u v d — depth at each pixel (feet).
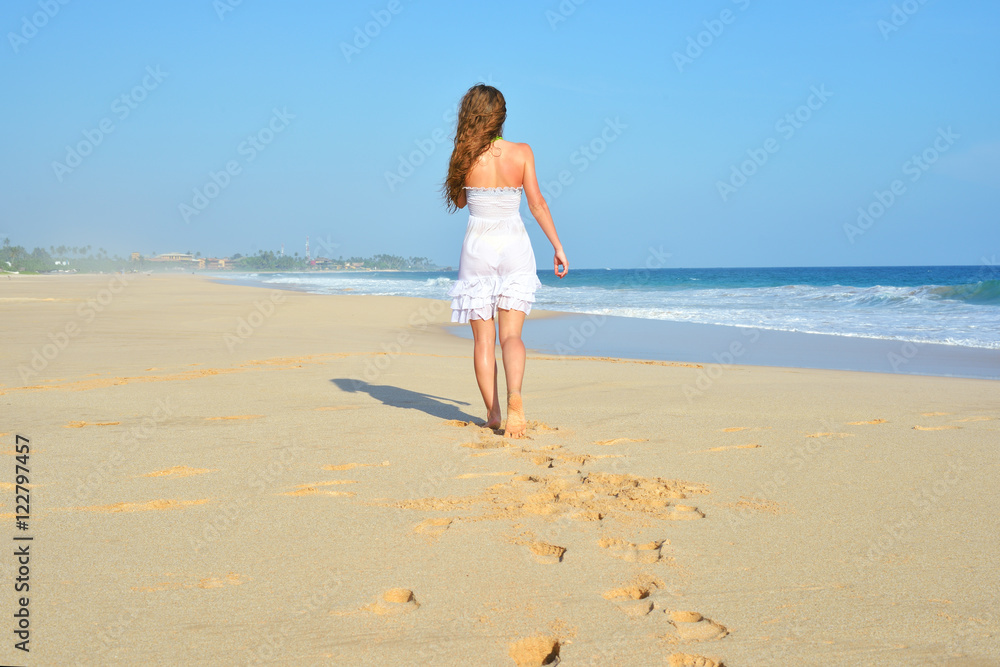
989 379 22.39
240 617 5.94
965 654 5.35
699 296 80.94
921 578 6.72
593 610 6.11
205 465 10.66
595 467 10.68
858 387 19.31
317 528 8.04
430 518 8.41
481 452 11.51
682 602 6.27
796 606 6.17
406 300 70.59
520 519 8.39
